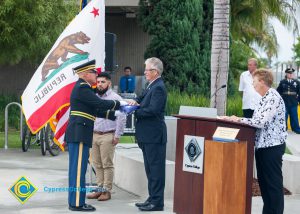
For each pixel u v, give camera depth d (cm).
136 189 1015
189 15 2152
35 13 1819
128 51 2578
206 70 2198
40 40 1858
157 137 874
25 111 969
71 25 998
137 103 891
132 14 2492
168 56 2139
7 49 1927
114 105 873
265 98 754
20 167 1247
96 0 1009
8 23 1830
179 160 809
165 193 985
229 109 1862
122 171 1074
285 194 1041
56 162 1326
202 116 787
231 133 731
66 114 994
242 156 738
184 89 2145
